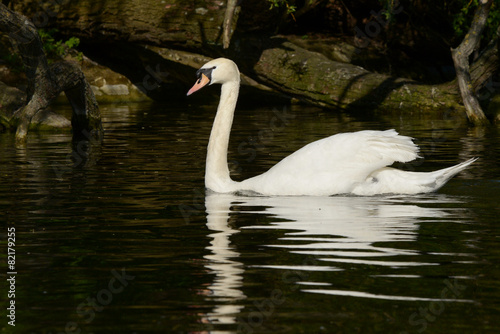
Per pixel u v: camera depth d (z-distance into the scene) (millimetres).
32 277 7840
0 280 7738
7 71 29359
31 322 6574
